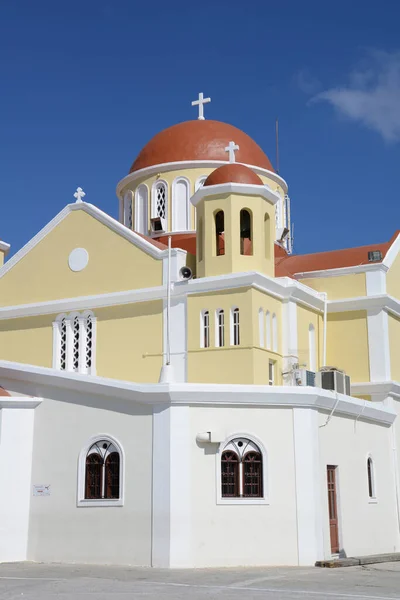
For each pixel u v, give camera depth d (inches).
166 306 1130.0
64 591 618.5
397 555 956.0
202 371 1077.8
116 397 866.1
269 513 834.8
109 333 1173.1
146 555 810.8
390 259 1278.3
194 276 1182.9
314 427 876.0
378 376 1202.6
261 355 1067.3
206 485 823.1
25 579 701.9
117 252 1191.6
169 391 824.9
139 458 839.7
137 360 1139.3
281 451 853.8
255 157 1472.7
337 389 1050.7
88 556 846.5
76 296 1210.6
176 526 803.4
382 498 1053.2
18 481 897.5
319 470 874.1
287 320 1134.4
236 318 1079.0
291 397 860.0
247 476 843.4
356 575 735.1
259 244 1124.5
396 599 576.1
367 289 1234.0
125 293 1159.0
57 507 880.3
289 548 831.7
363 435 1024.9
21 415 913.5
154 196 1446.9
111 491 855.1
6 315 1261.1
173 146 1456.7
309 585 653.9
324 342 1211.9
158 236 1413.6
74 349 1204.5
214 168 1427.2
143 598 573.6
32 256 1268.5
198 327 1094.4
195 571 764.6
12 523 885.8
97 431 873.5
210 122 1504.7
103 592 610.2
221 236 1170.6
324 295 1242.0
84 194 1246.3
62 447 893.8
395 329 1270.9
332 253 1326.3
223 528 818.8
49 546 872.9
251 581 677.9
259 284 1083.9
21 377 932.6
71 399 899.4
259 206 1135.6
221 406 844.6
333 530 911.7
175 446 821.9
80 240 1230.3
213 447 831.7
